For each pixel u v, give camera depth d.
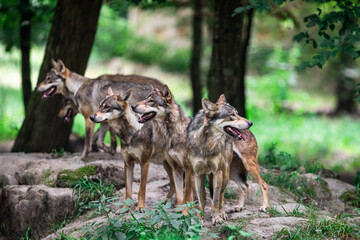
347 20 10.97
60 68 13.01
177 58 35.84
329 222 8.44
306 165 13.37
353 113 30.12
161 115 8.54
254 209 9.43
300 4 17.64
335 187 11.62
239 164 9.43
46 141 14.63
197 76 18.55
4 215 10.39
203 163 8.20
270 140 20.38
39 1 16.83
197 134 8.16
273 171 12.22
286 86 30.91
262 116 25.66
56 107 14.52
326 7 18.56
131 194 9.18
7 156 13.02
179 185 8.95
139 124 8.91
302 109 28.16
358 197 11.06
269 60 32.31
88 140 12.65
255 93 30.64
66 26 14.34
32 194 9.98
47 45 14.66
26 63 17.14
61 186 10.31
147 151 8.89
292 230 8.02
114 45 36.41
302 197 10.84
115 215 8.88
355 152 20.48
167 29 38.44
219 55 14.16
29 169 11.48
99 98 12.60
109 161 11.66
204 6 19.02
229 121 7.91
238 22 14.09
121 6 18.91
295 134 22.64
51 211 9.71
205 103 8.00
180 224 7.70
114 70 34.59
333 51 11.08
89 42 14.69
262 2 10.53
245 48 15.77
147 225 8.16
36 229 9.78
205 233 7.96
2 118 21.92
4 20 18.11
